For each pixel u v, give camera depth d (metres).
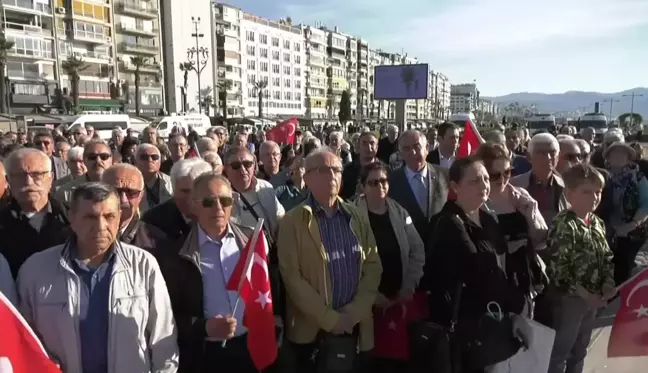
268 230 4.10
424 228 4.82
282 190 5.82
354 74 133.38
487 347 3.24
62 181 6.11
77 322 2.57
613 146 5.86
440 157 6.68
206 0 77.94
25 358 2.34
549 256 3.70
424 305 3.70
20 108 50.72
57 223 3.59
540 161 4.55
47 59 53.91
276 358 3.34
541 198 4.63
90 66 59.72
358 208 3.81
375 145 6.40
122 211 3.34
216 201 3.15
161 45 70.75
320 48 116.94
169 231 3.72
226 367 3.15
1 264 2.71
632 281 3.60
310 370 3.52
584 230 3.60
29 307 2.60
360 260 3.60
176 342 2.87
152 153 5.20
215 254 3.23
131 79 66.06
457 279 3.32
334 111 122.94
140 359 2.66
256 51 93.50
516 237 3.72
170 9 70.75
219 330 2.92
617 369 4.43
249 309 3.04
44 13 53.50
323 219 3.61
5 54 48.06
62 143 8.73
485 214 3.56
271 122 72.19
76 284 2.61
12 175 3.46
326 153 3.64
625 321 3.62
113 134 12.58
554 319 3.72
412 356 3.49
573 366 3.99
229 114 84.06
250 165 4.33
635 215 5.46
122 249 2.75
